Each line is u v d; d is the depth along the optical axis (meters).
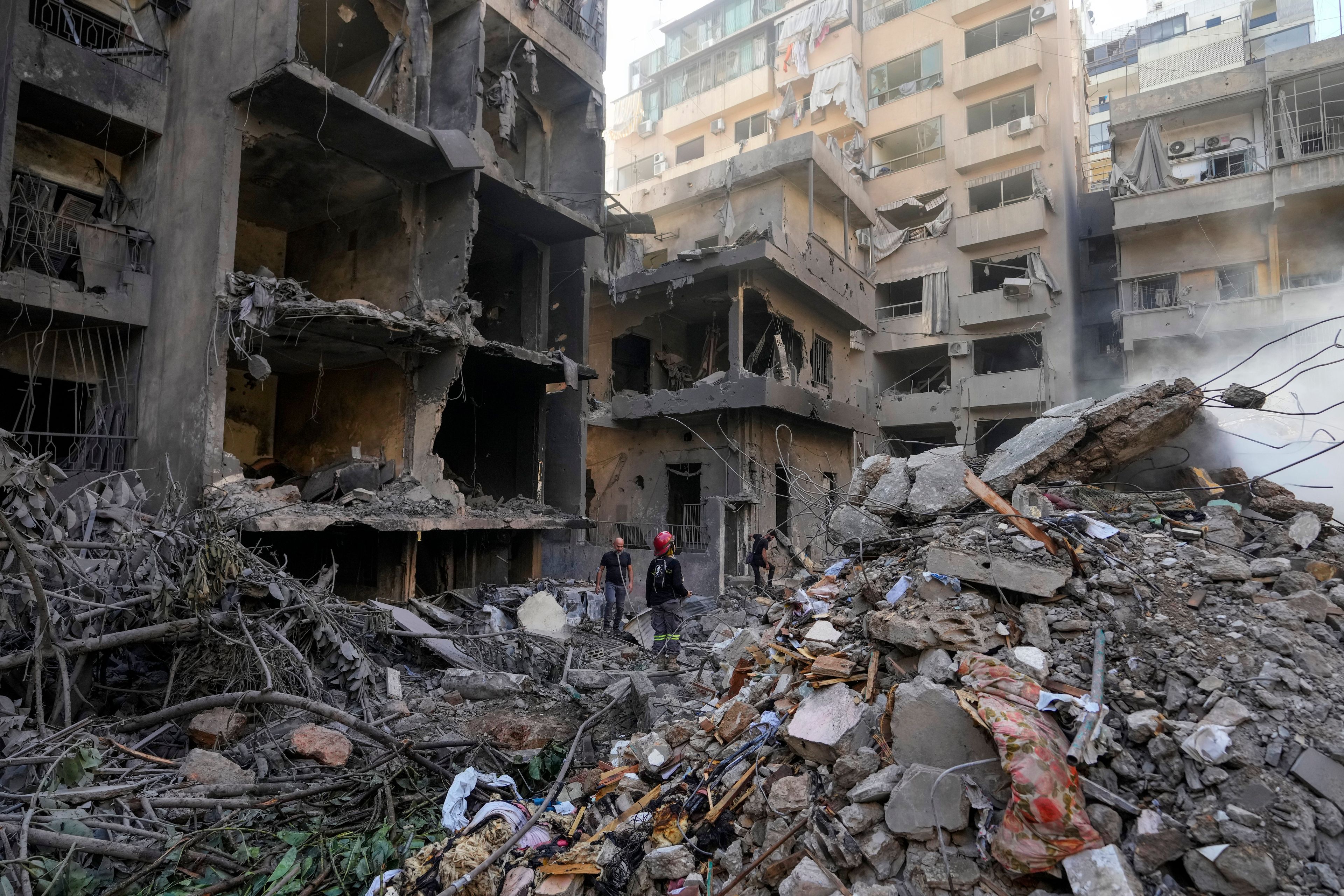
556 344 16.05
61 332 10.26
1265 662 3.42
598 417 18.02
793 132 28.20
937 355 25.67
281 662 6.33
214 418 9.44
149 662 6.59
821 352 21.09
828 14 27.03
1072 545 4.33
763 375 18.41
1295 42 25.56
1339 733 3.03
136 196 11.02
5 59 9.29
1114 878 2.71
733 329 16.69
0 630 5.78
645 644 10.39
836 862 3.26
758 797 3.81
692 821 3.91
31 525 6.13
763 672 5.09
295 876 4.02
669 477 18.22
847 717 3.86
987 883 2.98
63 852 3.86
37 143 10.45
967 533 4.68
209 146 10.03
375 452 12.77
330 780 4.99
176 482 9.05
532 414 15.29
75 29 10.30
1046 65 23.36
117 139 10.89
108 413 10.36
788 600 5.95
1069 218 22.89
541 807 4.40
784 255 16.77
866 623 4.38
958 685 3.72
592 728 6.29
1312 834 2.75
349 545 11.96
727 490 16.70
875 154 26.78
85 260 9.87
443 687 7.49
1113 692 3.48
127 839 4.09
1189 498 5.12
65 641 5.48
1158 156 20.61
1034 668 3.62
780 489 17.89
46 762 4.49
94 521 7.27
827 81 26.50
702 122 30.77
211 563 6.20
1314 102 19.03
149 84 10.70
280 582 7.11
